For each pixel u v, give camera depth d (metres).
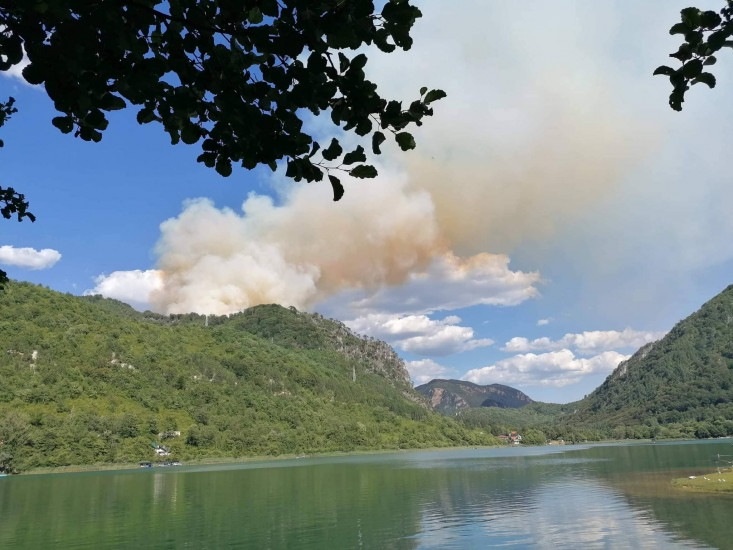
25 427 139.62
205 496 80.12
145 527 55.56
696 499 58.59
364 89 4.56
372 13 4.05
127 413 172.88
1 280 9.23
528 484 84.56
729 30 4.35
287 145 4.68
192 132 4.98
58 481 108.38
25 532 54.09
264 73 4.55
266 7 4.03
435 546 43.94
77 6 3.80
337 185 4.89
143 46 4.18
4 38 4.02
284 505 69.50
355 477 106.38
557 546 41.41
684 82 4.71
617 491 69.75
